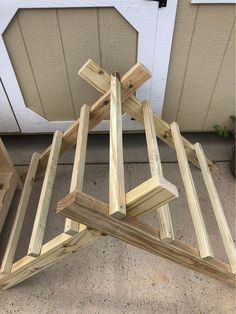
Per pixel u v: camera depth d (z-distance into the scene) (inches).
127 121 62.9
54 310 47.0
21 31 49.1
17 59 53.0
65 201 32.7
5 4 44.8
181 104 61.5
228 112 63.3
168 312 46.7
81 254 53.2
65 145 59.3
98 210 33.3
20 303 47.8
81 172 40.4
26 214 58.9
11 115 62.1
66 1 44.8
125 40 50.8
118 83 49.1
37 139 72.1
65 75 56.0
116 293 48.7
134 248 53.9
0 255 53.3
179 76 56.3
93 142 71.1
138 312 46.7
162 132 58.7
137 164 67.1
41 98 59.9
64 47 51.7
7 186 54.4
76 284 49.7
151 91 57.7
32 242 41.4
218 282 49.7
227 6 46.8
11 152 69.9
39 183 63.7
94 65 49.8
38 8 45.9
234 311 46.8
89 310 47.0
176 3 45.3
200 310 46.9
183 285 49.4
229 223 57.1
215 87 58.4
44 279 50.3
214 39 50.9
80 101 60.6
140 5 45.4
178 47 51.8
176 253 41.0
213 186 53.3
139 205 34.6
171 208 59.7
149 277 50.4
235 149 62.9
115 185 35.2
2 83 55.8
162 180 32.6
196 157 62.4
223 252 53.6
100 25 48.7
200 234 43.2
